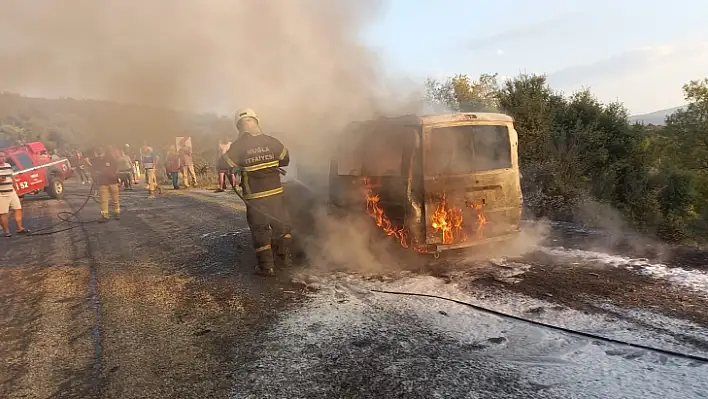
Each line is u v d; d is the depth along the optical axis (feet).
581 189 30.40
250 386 9.20
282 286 15.37
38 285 16.99
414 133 16.26
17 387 9.63
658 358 9.43
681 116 71.51
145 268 18.66
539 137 33.78
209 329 12.21
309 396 8.74
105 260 20.33
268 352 10.65
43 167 50.37
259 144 16.30
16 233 28.53
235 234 24.36
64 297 15.47
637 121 38.93
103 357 10.85
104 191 31.76
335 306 13.28
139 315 13.48
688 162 66.28
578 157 34.40
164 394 9.07
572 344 10.26
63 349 11.41
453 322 11.75
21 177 47.91
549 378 8.93
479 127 17.29
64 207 42.32
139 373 9.98
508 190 17.69
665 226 29.07
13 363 10.77
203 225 27.76
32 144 49.70
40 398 9.16
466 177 16.80
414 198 16.25
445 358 9.93
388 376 9.30
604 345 10.12
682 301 12.25
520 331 11.03
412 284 14.76
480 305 12.75
